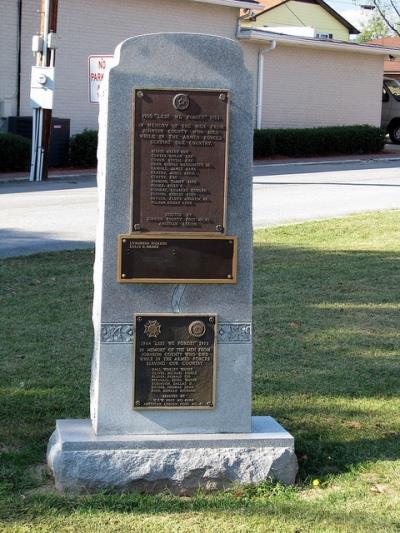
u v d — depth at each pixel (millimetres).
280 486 5750
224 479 5758
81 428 5898
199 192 5805
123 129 5734
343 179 23891
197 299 5855
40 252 12023
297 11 51938
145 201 5777
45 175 22344
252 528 5320
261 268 11180
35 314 8898
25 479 5762
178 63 5746
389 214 16203
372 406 6930
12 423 6520
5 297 9453
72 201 17828
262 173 25672
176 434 5852
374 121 38000
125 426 5824
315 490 5758
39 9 25531
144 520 5375
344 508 5520
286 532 5281
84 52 26781
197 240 5816
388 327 8742
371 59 37250
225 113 5781
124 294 5793
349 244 13188
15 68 25266
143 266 5793
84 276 10445
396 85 41188
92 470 5645
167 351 5840
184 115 5758
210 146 5785
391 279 10633
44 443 6219
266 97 33188
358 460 6082
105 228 5762
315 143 32719
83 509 5449
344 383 7352
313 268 11234
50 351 7895
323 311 9227
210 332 5867
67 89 26547
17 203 17406
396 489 5746
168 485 5719
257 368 7637
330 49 35250
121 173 5754
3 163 23406
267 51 32406
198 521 5383
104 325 5785
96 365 5824
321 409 6871
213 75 5777
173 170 5777
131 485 5688
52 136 24891
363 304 9500
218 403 5891
